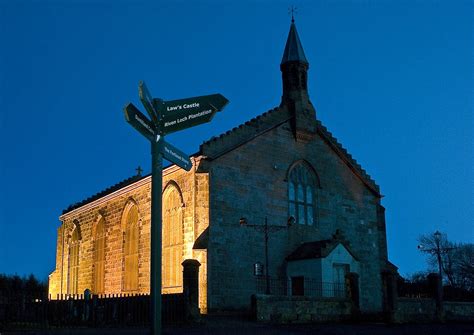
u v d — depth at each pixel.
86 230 52.62
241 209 38.03
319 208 43.28
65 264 55.59
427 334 24.94
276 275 39.00
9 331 23.17
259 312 29.25
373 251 46.41
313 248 38.66
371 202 47.81
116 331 23.22
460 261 91.44
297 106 43.50
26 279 67.12
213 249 35.72
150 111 11.98
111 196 48.25
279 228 37.44
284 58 45.22
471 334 25.05
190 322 26.48
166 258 39.19
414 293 45.03
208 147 37.12
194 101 12.99
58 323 27.50
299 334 24.09
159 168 11.93
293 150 42.81
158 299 11.19
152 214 11.59
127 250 45.31
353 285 34.88
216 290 35.22
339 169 46.03
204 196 36.44
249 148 39.78
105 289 47.28
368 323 32.69
